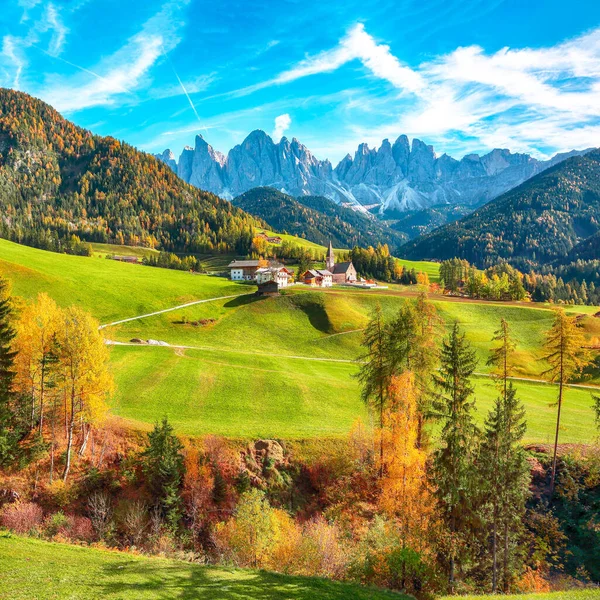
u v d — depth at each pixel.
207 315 115.25
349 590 23.48
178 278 158.00
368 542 33.72
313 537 32.97
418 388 39.41
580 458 44.59
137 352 77.38
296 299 126.44
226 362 76.19
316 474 43.34
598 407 47.47
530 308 128.25
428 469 37.44
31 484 37.41
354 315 118.81
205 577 22.58
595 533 37.84
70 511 36.03
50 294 109.06
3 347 39.53
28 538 25.70
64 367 38.12
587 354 44.59
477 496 33.66
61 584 19.50
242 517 33.25
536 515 39.75
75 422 41.25
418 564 30.70
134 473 40.06
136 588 19.84
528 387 77.75
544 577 34.69
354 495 41.25
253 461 42.88
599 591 24.34
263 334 107.69
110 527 34.12
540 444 48.09
